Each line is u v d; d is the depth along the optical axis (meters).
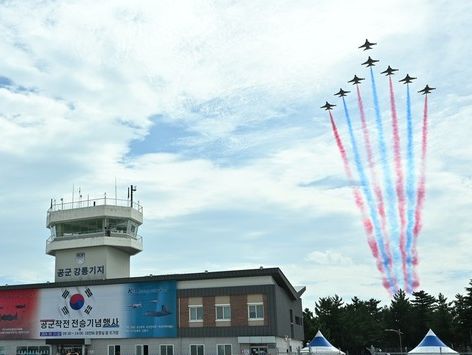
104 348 58.12
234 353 52.88
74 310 60.34
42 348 60.91
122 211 68.00
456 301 139.75
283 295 58.81
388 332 139.75
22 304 62.94
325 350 58.50
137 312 57.59
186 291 56.25
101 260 65.88
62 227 68.56
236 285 54.62
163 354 55.47
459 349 127.81
